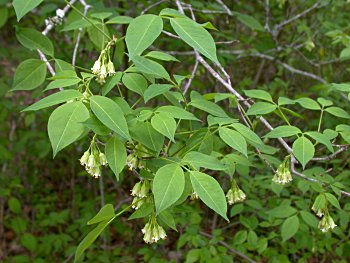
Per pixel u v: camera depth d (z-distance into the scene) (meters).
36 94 4.11
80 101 1.54
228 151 3.36
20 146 4.74
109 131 1.58
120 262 4.23
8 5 3.96
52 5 3.68
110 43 2.00
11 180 4.87
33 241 4.19
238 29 5.09
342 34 3.57
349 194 2.42
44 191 5.28
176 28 1.64
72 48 4.17
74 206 4.82
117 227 4.15
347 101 3.96
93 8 3.36
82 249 1.61
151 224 1.77
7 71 5.95
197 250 3.35
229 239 4.30
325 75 4.79
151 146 1.68
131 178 4.32
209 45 1.61
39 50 2.22
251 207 3.66
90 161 1.78
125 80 1.93
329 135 2.12
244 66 5.13
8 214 4.70
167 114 1.70
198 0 3.92
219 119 1.93
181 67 4.34
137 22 1.63
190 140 1.93
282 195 3.61
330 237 3.39
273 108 2.17
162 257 3.98
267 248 3.62
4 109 4.73
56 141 1.45
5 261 4.34
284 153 3.79
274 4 5.05
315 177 2.60
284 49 4.43
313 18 5.08
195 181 1.51
